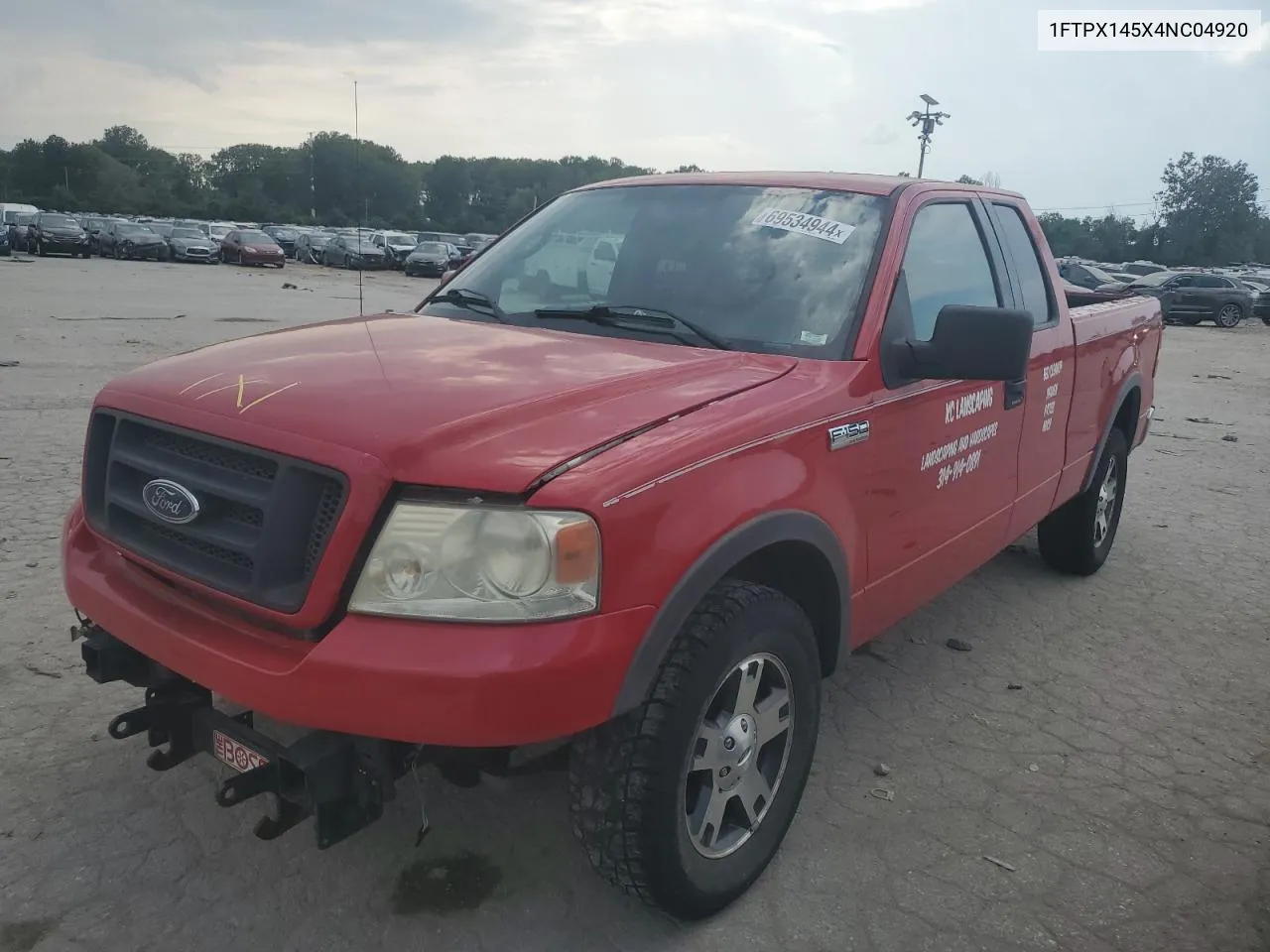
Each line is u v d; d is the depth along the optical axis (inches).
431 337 119.8
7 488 235.5
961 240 149.1
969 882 113.3
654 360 111.9
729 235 134.5
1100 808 129.3
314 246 1664.6
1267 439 408.5
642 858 92.7
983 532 155.1
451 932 101.3
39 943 97.2
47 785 121.5
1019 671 169.5
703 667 92.3
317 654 81.6
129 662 103.3
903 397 122.7
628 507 85.6
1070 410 181.0
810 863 115.1
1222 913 110.3
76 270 1149.1
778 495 100.7
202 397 96.9
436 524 81.7
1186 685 167.0
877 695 158.4
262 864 110.0
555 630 82.1
